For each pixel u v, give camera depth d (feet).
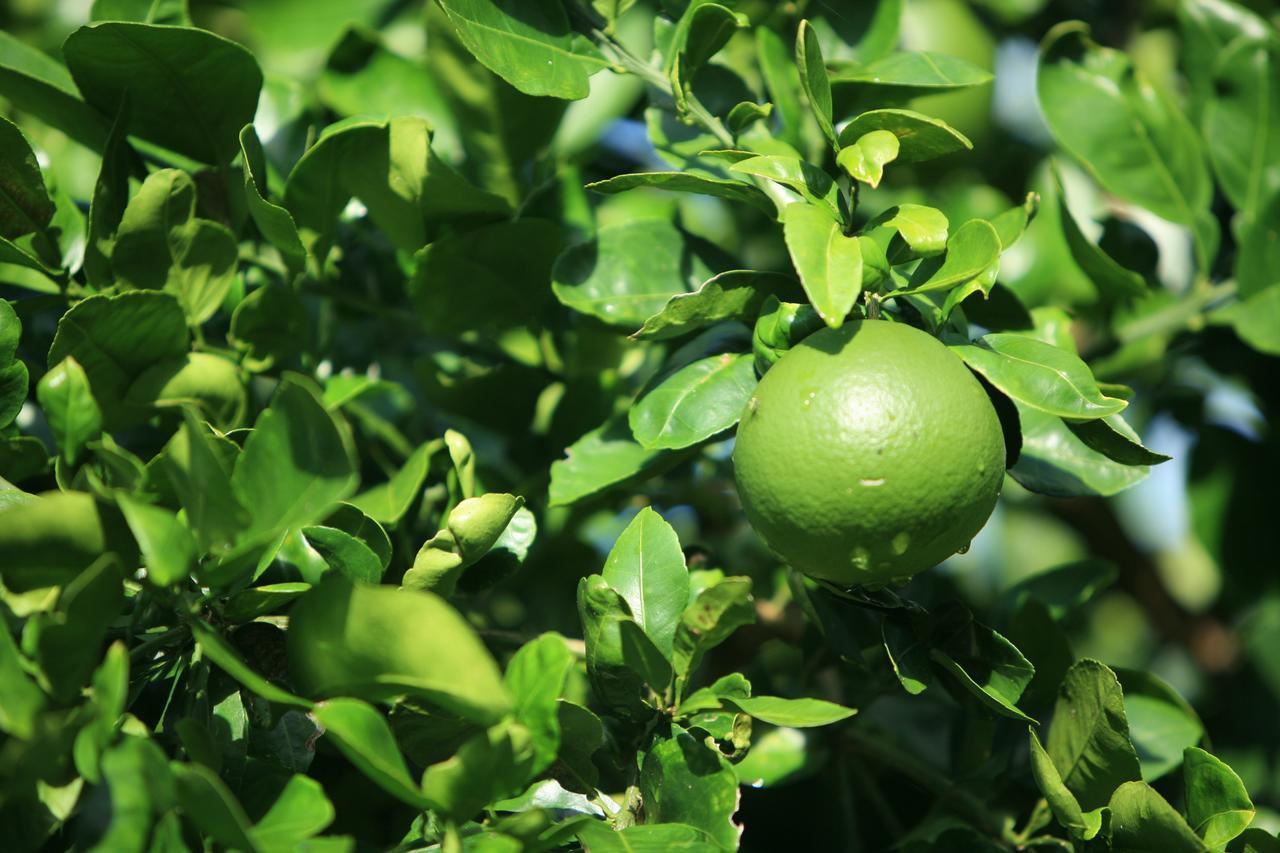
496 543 5.18
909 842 5.24
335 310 5.63
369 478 5.61
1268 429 6.00
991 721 5.24
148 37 5.15
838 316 4.83
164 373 5.16
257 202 5.13
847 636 5.23
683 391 5.11
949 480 4.84
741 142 5.28
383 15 6.24
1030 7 6.58
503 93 5.59
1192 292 5.78
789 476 4.85
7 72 5.24
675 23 5.40
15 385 5.06
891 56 5.36
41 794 4.85
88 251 5.19
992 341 4.98
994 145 6.30
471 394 5.58
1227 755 6.08
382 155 5.27
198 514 4.75
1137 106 5.74
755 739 5.47
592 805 5.03
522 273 5.42
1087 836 5.05
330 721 4.73
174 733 4.96
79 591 4.73
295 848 4.73
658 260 5.33
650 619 5.06
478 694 4.69
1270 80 5.76
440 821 4.85
